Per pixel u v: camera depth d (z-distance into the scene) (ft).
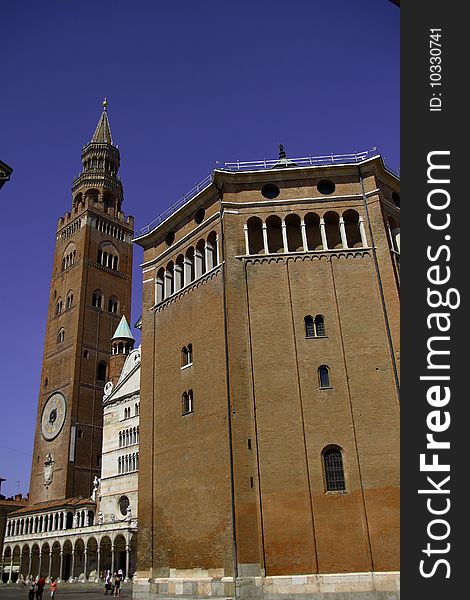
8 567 339.98
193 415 124.26
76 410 347.56
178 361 134.51
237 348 119.34
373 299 121.60
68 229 426.10
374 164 133.08
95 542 275.59
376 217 128.47
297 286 124.67
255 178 135.64
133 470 269.03
